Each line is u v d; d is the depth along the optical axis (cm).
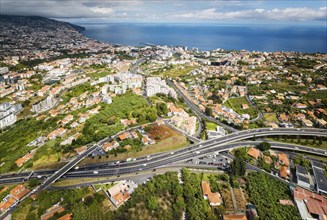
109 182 18600
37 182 18488
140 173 19875
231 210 16388
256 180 19125
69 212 15638
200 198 17162
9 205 16388
